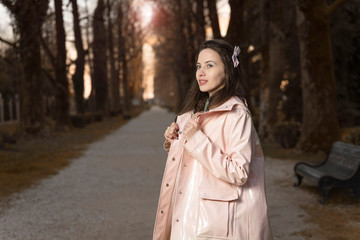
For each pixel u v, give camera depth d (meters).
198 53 2.19
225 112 2.04
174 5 30.86
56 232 4.96
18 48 12.84
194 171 2.07
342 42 16.61
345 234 4.55
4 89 35.28
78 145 16.59
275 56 15.65
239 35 13.49
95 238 4.71
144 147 16.20
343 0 11.03
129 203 6.56
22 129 18.44
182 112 2.38
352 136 9.41
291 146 12.90
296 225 4.99
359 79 17.88
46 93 44.88
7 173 9.29
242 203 1.97
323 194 6.06
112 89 50.72
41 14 12.11
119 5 42.31
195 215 1.98
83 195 7.21
